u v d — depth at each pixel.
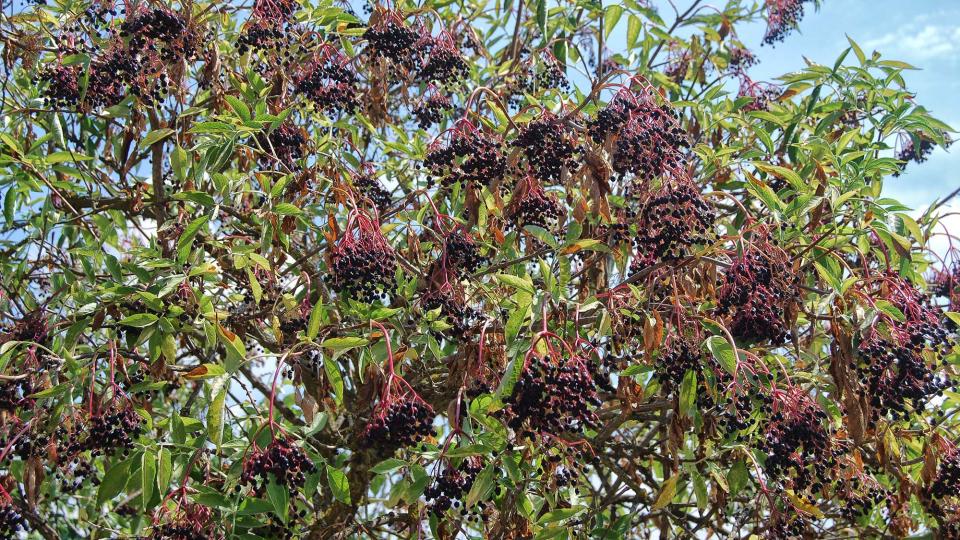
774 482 4.53
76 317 4.68
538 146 4.18
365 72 6.33
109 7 5.02
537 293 4.07
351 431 5.78
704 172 5.36
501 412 3.79
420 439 4.05
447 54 5.26
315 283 5.36
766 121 5.94
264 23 5.06
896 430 4.72
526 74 6.34
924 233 5.12
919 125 5.46
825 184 4.92
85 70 4.73
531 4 7.33
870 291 4.50
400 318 4.78
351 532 5.34
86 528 6.54
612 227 4.43
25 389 4.26
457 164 4.46
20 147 5.24
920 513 5.26
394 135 6.96
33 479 4.11
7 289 5.38
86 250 5.04
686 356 3.98
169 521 3.95
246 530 4.16
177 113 5.73
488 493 3.74
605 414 5.44
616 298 4.23
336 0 5.79
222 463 4.89
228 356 3.98
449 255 4.40
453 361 4.55
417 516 4.71
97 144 6.59
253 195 5.98
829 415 4.52
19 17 5.52
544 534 4.15
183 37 4.93
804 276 4.66
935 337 4.07
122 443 3.96
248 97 5.13
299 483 3.72
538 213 4.48
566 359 3.90
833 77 5.66
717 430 4.59
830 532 5.60
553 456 4.07
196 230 4.33
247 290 5.13
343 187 4.64
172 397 6.96
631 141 4.08
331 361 4.04
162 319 4.19
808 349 4.81
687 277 4.39
